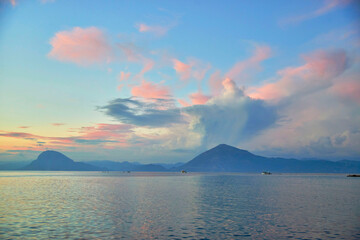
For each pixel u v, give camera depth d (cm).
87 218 4041
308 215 4428
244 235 3144
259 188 10694
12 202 5847
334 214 4534
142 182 14725
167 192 8450
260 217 4231
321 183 15362
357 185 13338
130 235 3086
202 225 3631
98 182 14375
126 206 5284
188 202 5978
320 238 3042
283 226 3606
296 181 17988
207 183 14375
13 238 2947
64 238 2942
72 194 7606
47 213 4453
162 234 3145
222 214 4466
